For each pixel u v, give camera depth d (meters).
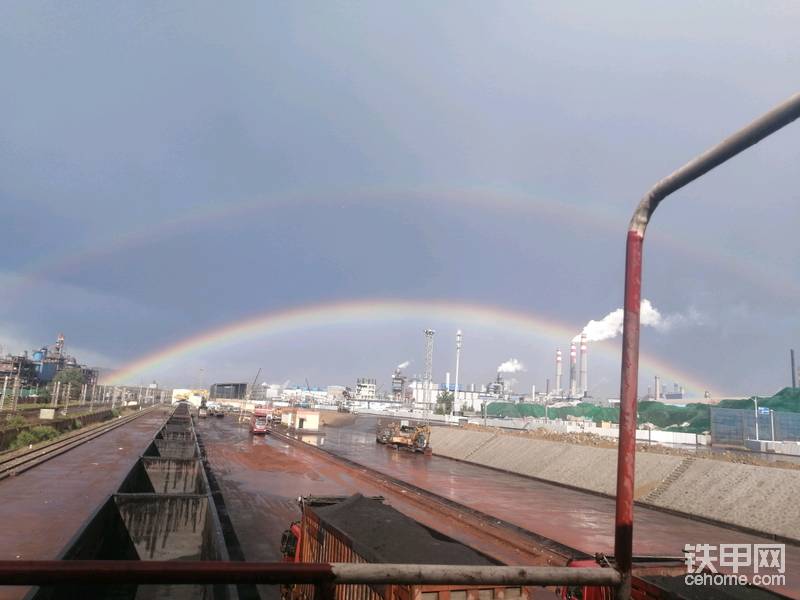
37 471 33.78
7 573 3.10
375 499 12.63
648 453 37.69
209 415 134.12
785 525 24.39
